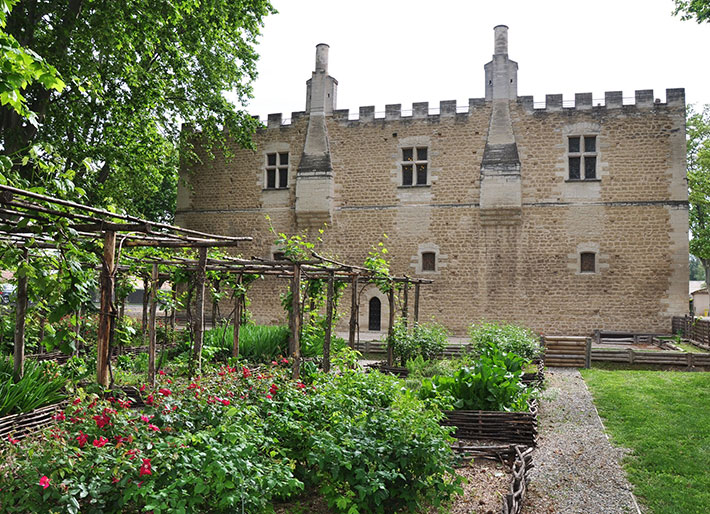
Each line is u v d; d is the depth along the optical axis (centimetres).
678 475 633
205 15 1555
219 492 399
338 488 497
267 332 1255
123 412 470
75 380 677
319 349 1204
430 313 2027
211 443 429
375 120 2119
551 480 615
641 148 1897
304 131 2186
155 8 1290
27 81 522
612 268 1898
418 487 502
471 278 1998
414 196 2067
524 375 1089
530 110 1981
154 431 457
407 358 1272
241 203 2247
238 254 2220
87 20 1291
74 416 455
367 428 527
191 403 525
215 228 2270
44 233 564
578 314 1914
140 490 382
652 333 1855
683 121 1869
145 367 1038
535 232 1958
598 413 914
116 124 1512
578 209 1930
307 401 580
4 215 555
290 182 2189
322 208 2123
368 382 652
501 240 1981
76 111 1356
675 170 1867
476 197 2008
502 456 674
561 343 1422
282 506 507
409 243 2062
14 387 609
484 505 532
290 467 471
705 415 884
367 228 2105
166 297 918
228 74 1958
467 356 1258
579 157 1948
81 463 404
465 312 1995
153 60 1638
